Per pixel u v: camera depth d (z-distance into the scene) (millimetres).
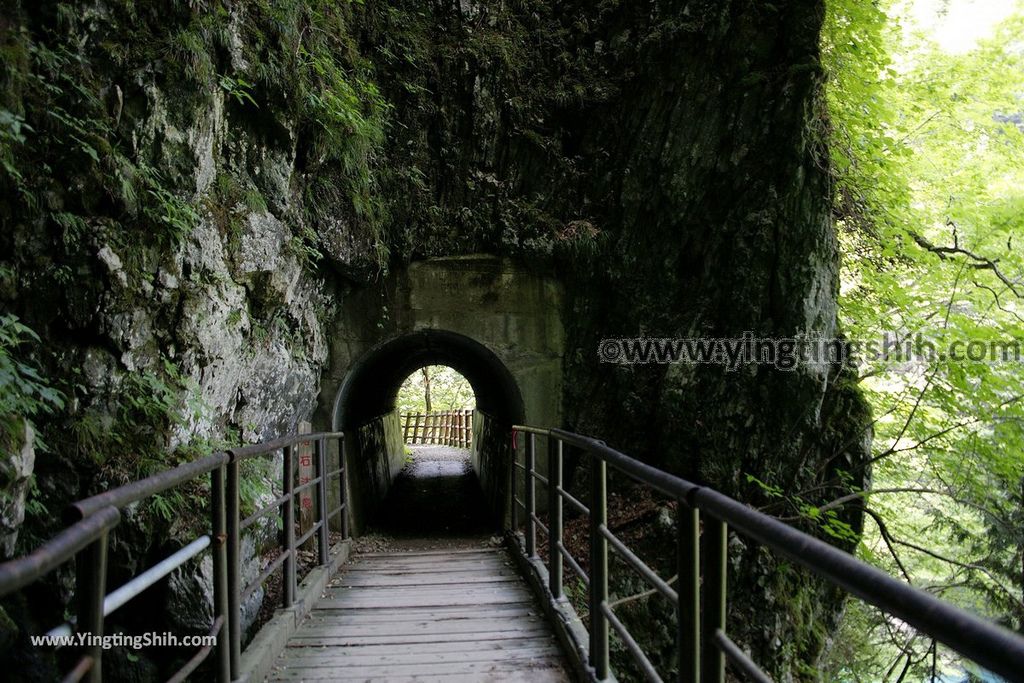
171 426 4875
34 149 4250
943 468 8109
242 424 6230
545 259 8484
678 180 7895
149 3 4832
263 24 5895
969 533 8352
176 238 4922
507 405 9883
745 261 7395
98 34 4570
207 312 5215
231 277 5664
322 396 8227
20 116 3928
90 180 4453
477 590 5535
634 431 8141
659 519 7430
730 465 7434
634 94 8344
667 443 7754
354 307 8344
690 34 7793
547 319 8641
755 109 7473
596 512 3391
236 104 5762
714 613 1929
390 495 12625
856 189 8289
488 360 9273
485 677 3705
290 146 6305
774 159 7348
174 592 4344
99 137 4469
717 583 1932
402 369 13133
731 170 7602
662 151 8031
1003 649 891
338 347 8289
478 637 4363
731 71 7590
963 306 8805
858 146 8461
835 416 7461
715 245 7668
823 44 8039
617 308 8336
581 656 3609
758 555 7121
